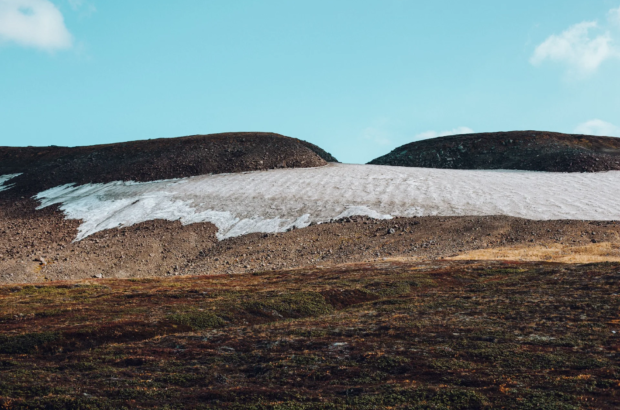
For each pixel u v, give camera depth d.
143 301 42.91
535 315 30.39
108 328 31.72
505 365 21.52
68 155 149.50
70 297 45.84
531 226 75.62
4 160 154.62
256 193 109.56
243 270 73.94
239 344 27.38
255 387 20.34
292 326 31.72
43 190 127.31
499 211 86.56
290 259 76.62
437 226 80.62
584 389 18.16
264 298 41.59
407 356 23.41
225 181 121.00
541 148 145.00
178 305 39.56
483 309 33.19
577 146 145.12
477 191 101.44
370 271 55.97
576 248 62.12
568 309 31.36
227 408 18.12
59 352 28.33
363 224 86.31
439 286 46.62
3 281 73.50
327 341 26.81
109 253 83.88
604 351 22.52
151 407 18.42
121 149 149.25
